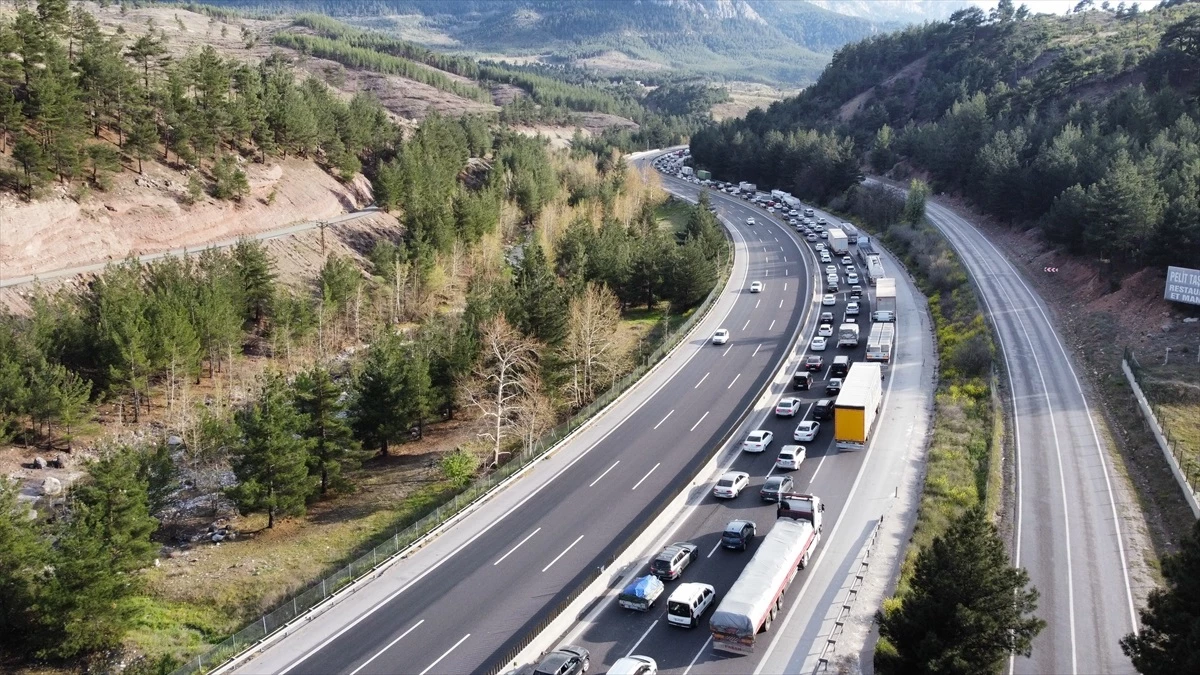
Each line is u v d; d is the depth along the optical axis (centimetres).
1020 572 3775
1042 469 6250
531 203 16312
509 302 8631
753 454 6800
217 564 5772
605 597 4856
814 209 18725
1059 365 8281
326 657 4409
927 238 13475
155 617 5175
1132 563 5056
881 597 4741
